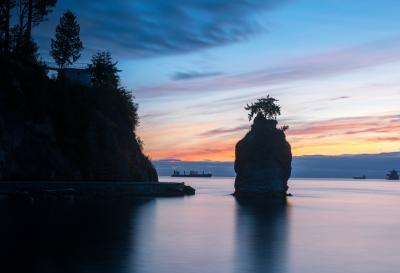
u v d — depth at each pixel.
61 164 100.12
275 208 86.00
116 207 75.62
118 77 129.50
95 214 63.09
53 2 116.75
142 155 123.00
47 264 32.09
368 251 40.53
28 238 41.66
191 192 126.62
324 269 33.09
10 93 94.44
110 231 47.88
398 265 34.94
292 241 44.94
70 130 106.19
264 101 123.62
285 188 123.44
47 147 98.94
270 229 53.75
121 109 122.38
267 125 122.56
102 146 107.94
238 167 122.94
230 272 31.53
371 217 73.38
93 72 126.31
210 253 37.53
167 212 71.25
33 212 62.91
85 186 94.69
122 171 109.25
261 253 38.00
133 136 121.06
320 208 89.94
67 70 123.56
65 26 127.12
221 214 71.00
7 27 107.56
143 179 117.94
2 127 90.69
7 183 84.38
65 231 46.47
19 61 104.06
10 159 91.50
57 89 108.25
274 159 120.25
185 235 47.22
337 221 65.69
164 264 33.22
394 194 163.75
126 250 37.62
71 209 69.06
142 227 52.06
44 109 101.31
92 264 32.44
